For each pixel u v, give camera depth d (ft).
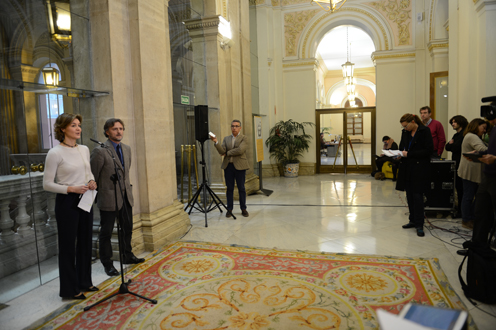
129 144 13.91
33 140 11.70
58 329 8.52
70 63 13.00
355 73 68.54
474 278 9.41
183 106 21.52
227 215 19.63
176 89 20.51
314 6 37.24
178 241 15.24
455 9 23.12
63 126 9.91
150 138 14.51
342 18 36.88
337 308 9.18
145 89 14.17
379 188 28.50
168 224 15.35
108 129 11.34
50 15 12.24
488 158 9.95
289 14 38.14
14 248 11.15
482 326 8.17
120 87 13.41
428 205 17.71
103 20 12.84
